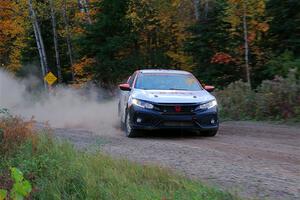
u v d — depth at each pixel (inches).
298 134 643.5
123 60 1723.7
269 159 447.2
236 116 930.1
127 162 398.0
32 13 1959.9
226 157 456.1
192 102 609.6
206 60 1446.9
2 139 454.9
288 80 856.3
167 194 310.8
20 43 2105.1
